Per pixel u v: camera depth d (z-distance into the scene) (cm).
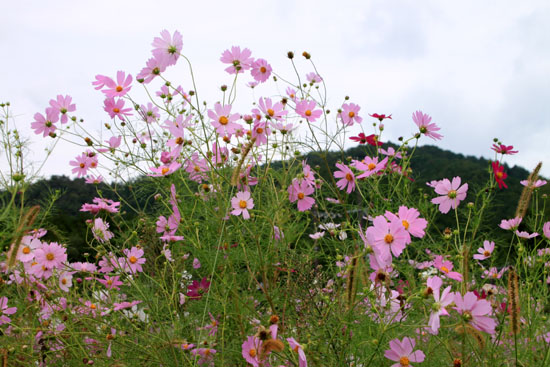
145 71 222
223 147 249
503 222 252
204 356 210
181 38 222
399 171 269
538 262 235
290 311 224
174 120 280
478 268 273
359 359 197
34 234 234
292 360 165
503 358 194
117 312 239
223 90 267
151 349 206
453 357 182
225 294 212
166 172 238
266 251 231
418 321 197
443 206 235
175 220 246
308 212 257
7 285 247
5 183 185
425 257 270
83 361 220
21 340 216
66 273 256
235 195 236
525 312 209
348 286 172
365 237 172
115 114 258
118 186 294
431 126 237
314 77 318
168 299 234
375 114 284
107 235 270
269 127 261
